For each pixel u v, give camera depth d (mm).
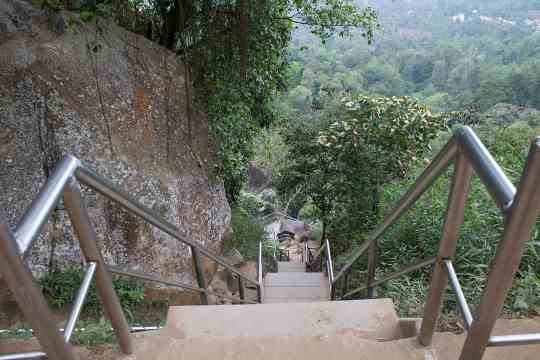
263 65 7000
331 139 8312
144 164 5699
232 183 9875
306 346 2025
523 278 2900
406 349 1889
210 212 6973
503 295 1131
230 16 6012
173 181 5969
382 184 8023
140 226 5414
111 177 5227
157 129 6062
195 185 6523
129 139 5621
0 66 4711
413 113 8172
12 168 4703
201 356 1988
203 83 6680
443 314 2506
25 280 1020
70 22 5008
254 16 5969
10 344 2119
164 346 2029
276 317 2668
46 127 4883
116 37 5762
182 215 6184
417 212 4668
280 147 14023
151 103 6020
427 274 3910
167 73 6305
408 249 4445
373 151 8062
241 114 7453
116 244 5266
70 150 4973
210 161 7012
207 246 6832
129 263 5359
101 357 1955
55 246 4863
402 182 7320
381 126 8078
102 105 5363
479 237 3443
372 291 3150
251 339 2074
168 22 6758
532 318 2406
